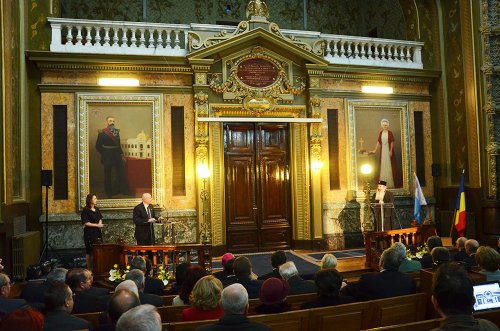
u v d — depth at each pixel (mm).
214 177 11078
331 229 11633
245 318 2912
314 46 11625
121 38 11383
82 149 10227
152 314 1938
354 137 12016
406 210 12336
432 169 12406
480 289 3748
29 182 9914
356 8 15336
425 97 12867
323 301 3881
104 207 10234
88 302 4305
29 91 10031
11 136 8734
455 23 12469
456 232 11633
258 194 11664
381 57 12695
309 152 11625
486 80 11562
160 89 10797
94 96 10367
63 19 10172
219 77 11148
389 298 3939
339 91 11953
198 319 3561
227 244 11305
